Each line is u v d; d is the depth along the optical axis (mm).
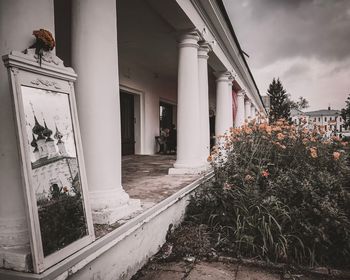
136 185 4539
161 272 2934
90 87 2797
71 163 2131
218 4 6238
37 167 1842
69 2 4574
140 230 2930
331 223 3164
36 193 1809
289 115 57594
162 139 11898
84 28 2803
